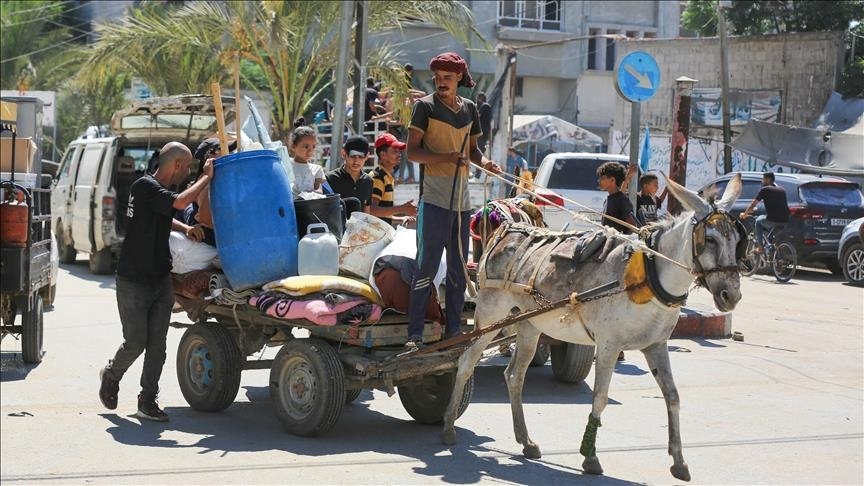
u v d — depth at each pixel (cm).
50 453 742
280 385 820
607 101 4941
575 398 1006
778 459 790
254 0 2236
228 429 830
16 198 980
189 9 2303
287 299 789
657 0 5012
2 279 969
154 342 845
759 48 3428
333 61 2277
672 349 1302
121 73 4019
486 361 1178
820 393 1060
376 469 725
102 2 5306
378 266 808
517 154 2809
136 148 1945
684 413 951
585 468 732
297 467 722
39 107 1260
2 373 1027
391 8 2242
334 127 1803
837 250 2220
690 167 3478
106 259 1967
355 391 959
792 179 2286
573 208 1912
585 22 4891
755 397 1031
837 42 3256
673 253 687
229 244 823
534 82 4919
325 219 846
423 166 807
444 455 774
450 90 789
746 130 2991
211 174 827
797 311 1709
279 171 835
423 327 802
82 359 1110
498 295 796
